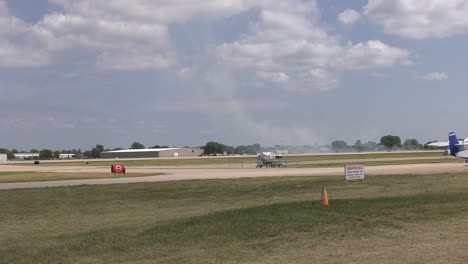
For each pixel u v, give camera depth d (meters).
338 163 73.88
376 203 14.41
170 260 9.29
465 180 27.66
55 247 10.62
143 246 10.39
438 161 71.12
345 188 25.12
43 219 17.89
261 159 72.75
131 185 32.56
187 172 54.06
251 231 11.30
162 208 20.36
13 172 63.94
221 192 26.42
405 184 26.03
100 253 10.01
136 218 16.52
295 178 34.66
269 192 25.34
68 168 79.31
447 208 13.67
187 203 22.08
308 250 9.80
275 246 10.14
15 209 21.36
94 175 50.06
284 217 12.42
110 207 21.55
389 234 11.05
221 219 12.55
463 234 10.94
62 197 26.12
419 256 9.09
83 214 19.22
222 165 80.44
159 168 70.19
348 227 11.65
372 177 31.61
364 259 8.98
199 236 11.02
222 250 9.89
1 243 11.78
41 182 39.81
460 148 66.44
